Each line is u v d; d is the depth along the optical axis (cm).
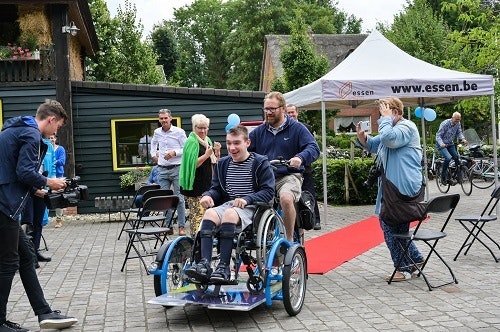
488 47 1694
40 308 554
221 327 547
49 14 1563
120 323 570
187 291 582
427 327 524
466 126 3153
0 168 529
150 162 1577
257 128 698
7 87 1522
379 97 1201
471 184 1667
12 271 532
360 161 1575
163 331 540
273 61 4372
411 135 676
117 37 3262
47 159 1006
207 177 959
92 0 3183
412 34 3175
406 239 675
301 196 672
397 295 638
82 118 1561
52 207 605
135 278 776
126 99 1566
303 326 540
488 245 909
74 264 885
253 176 595
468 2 1706
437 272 739
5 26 1664
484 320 539
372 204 1565
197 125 957
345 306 602
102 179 1566
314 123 2838
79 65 2150
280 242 578
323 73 2650
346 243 962
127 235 1183
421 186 684
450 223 1145
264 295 568
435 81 1203
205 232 561
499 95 2139
